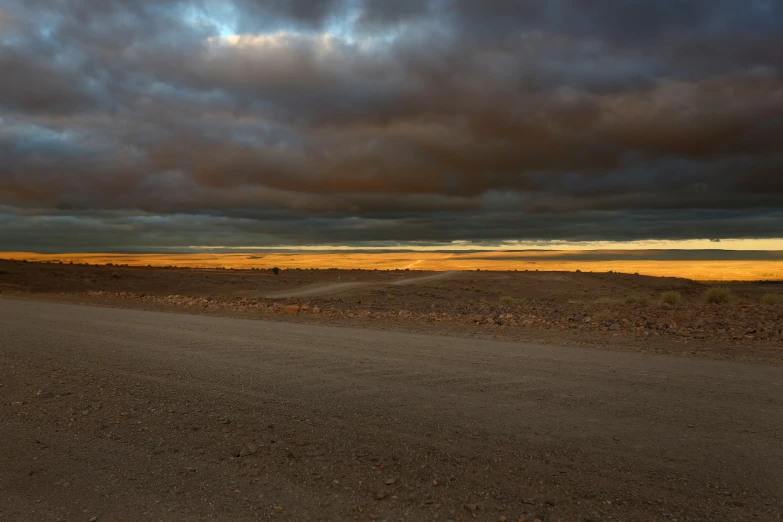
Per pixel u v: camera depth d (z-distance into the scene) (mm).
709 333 12148
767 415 5637
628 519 3561
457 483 4160
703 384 7012
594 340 11133
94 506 3889
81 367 8445
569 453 4680
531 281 58188
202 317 16094
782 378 7344
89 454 4867
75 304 21219
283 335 11883
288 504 3885
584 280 60812
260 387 7070
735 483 4035
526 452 4723
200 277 59438
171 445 5055
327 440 5105
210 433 5355
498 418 5652
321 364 8523
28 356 9406
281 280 59844
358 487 4129
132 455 4828
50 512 3807
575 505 3770
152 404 6371
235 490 4113
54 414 6043
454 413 5848
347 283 53156
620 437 5035
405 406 6133
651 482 4090
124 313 17188
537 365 8352
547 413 5801
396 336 11750
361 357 9102
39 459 4773
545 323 14648
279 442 5078
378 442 5031
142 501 3955
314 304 24875
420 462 4559
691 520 3523
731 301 25922
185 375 7805
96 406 6320
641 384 7031
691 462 4434
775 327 12820
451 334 12180
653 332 12562
